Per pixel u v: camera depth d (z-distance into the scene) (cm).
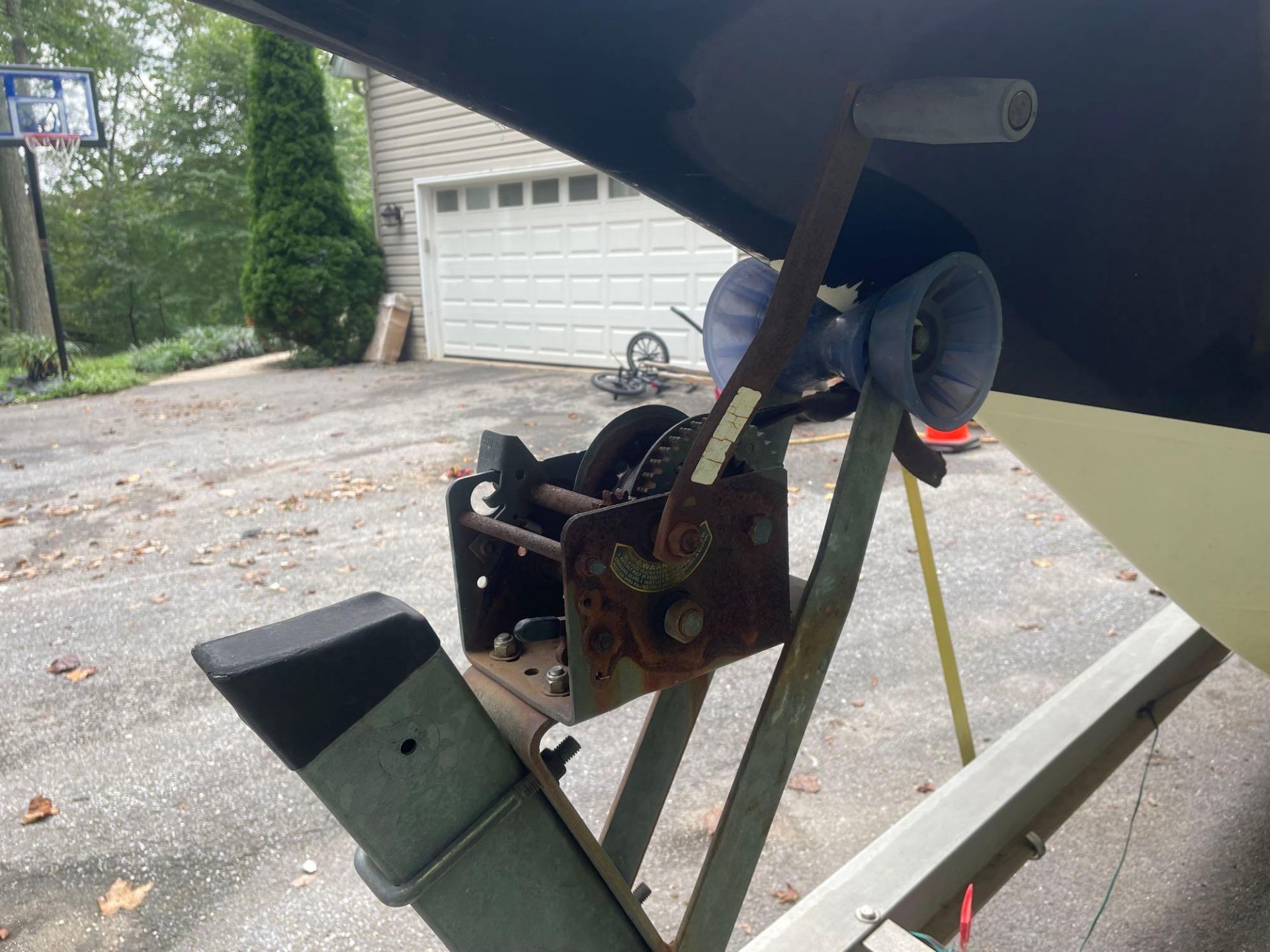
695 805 263
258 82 1173
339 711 79
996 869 190
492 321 1167
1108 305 139
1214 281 135
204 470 688
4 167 1853
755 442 104
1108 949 208
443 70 96
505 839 96
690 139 110
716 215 125
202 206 2473
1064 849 241
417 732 86
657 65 101
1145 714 237
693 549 92
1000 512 519
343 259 1212
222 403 995
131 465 715
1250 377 142
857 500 114
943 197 122
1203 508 171
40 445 819
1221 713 301
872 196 119
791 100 108
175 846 255
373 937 219
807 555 466
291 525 546
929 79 82
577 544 87
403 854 88
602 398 894
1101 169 125
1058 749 210
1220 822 248
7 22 2092
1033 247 132
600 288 1029
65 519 576
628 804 122
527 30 93
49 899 234
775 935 159
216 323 2641
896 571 433
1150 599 392
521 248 1097
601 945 108
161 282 2548
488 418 824
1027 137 120
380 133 1213
